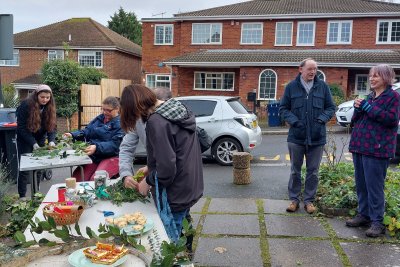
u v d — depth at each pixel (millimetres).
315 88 5086
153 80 28219
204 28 26359
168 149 2711
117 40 33750
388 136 4359
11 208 3889
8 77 32656
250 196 6461
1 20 6332
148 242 2311
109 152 5047
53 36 32625
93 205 3029
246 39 25688
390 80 4332
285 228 4809
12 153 6762
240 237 4531
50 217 2326
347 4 25859
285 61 22031
